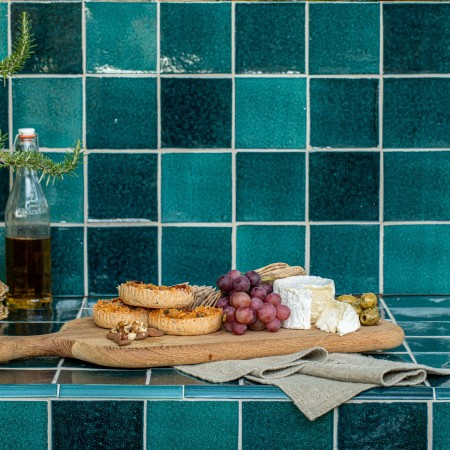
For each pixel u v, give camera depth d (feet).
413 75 8.13
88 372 6.36
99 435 6.10
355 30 8.06
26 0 7.98
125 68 8.05
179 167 8.14
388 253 8.30
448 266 8.32
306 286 6.95
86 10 7.99
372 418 6.08
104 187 8.15
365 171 8.20
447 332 7.27
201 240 8.23
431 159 8.21
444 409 6.08
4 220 8.21
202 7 8.01
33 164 6.93
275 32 8.05
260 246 8.25
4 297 7.68
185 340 6.57
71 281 8.24
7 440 6.08
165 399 6.07
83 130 8.09
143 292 6.85
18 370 6.38
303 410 5.95
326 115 8.13
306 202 8.21
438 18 8.08
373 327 6.90
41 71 8.04
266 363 6.39
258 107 8.11
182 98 8.08
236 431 6.10
